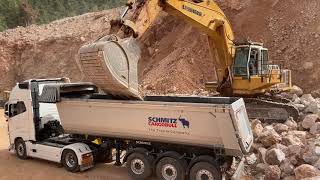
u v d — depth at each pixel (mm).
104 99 10391
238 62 14805
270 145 10602
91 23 36344
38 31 38719
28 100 11867
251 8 23406
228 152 8805
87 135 10844
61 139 11859
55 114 12453
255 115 14609
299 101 15695
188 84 21922
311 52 19750
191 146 9273
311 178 7934
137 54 10156
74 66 33062
